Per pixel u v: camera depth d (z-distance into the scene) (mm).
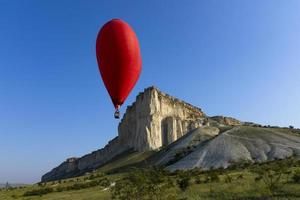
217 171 108250
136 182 48781
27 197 98438
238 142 151125
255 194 41500
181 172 110188
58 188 115062
